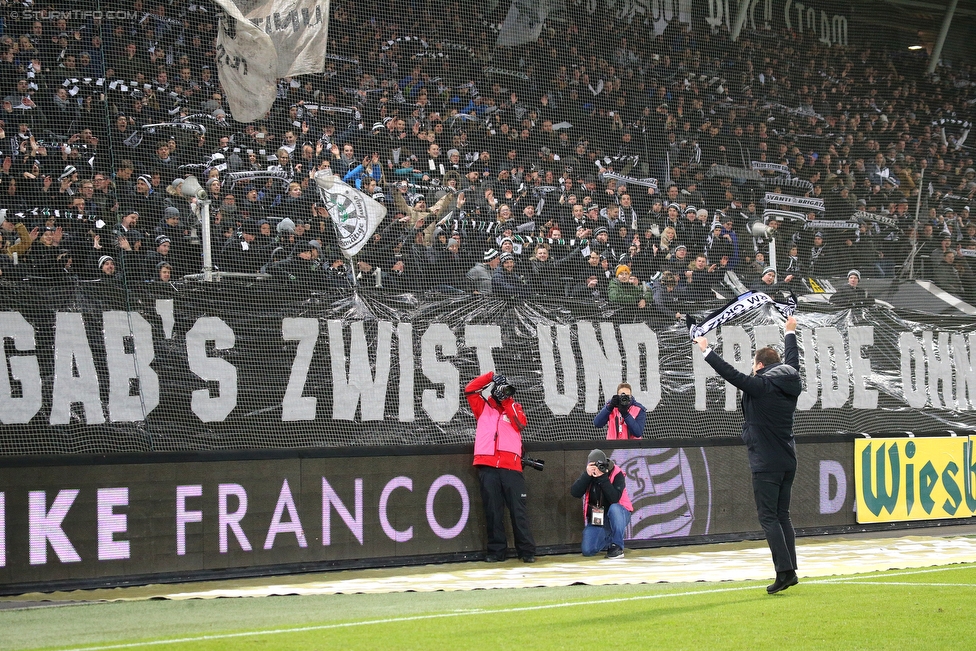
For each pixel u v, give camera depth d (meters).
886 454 13.92
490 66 17.08
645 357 14.18
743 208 17.86
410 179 15.61
